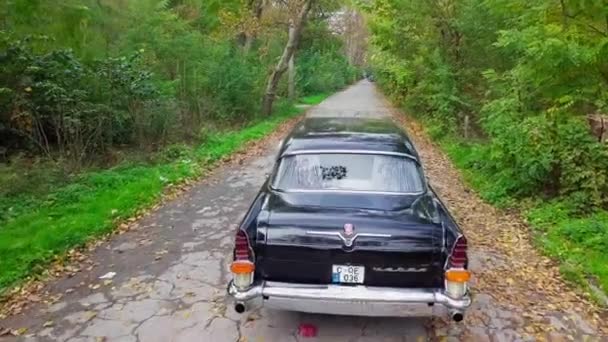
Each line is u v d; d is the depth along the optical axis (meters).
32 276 4.91
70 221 6.36
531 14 7.46
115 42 13.80
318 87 39.22
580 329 3.98
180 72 14.82
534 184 7.46
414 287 3.45
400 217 3.57
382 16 19.19
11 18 8.86
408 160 4.24
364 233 3.42
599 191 6.79
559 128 7.21
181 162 10.23
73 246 5.68
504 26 13.34
